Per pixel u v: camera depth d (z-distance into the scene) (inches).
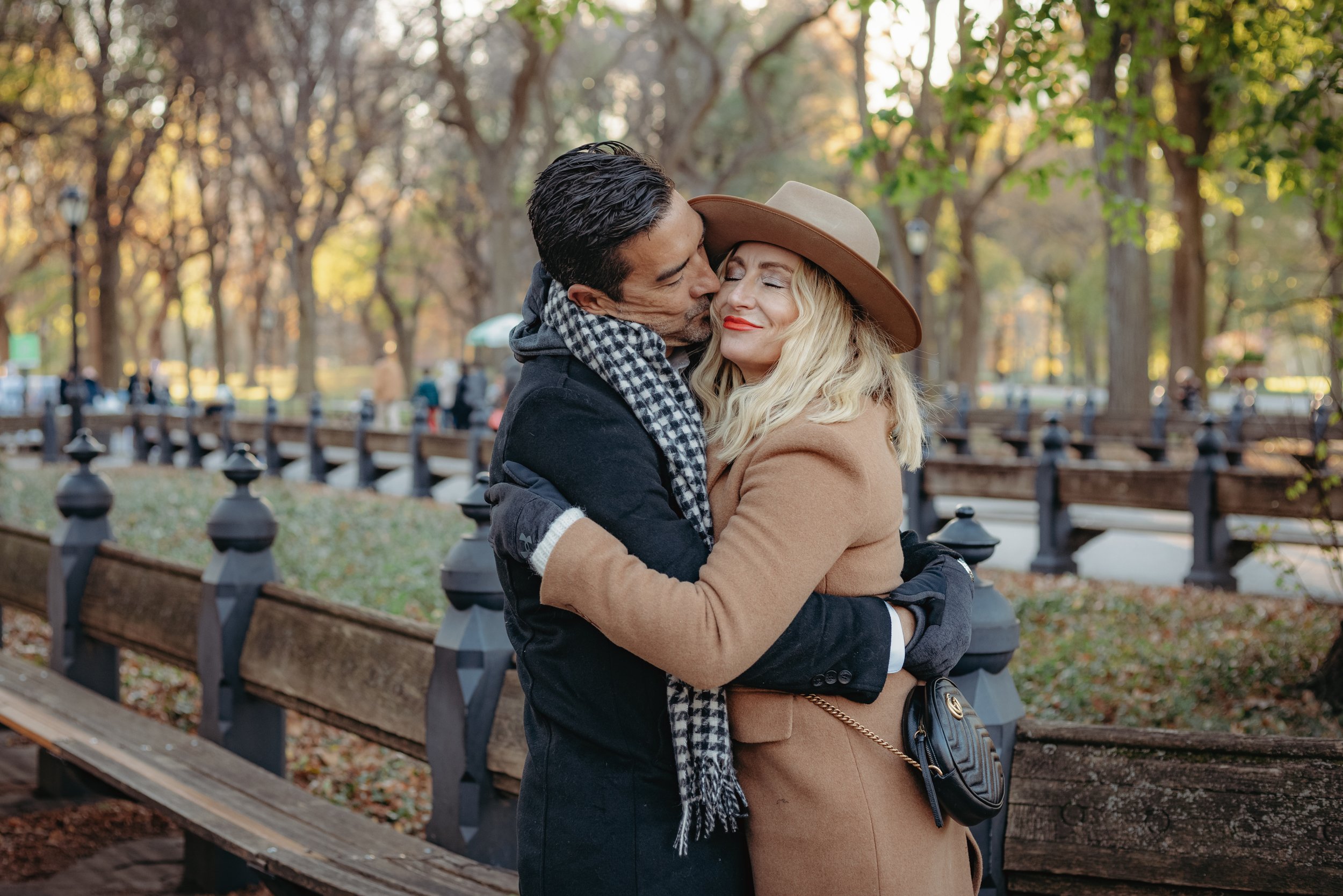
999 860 89.7
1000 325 3191.4
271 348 1841.8
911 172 280.8
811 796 68.3
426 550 356.8
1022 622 271.6
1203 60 275.7
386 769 201.0
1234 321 1689.2
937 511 410.3
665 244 67.7
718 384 75.5
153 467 727.1
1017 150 1253.7
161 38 1197.1
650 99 1412.4
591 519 66.5
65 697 171.5
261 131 1350.9
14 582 209.5
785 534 64.3
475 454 518.0
